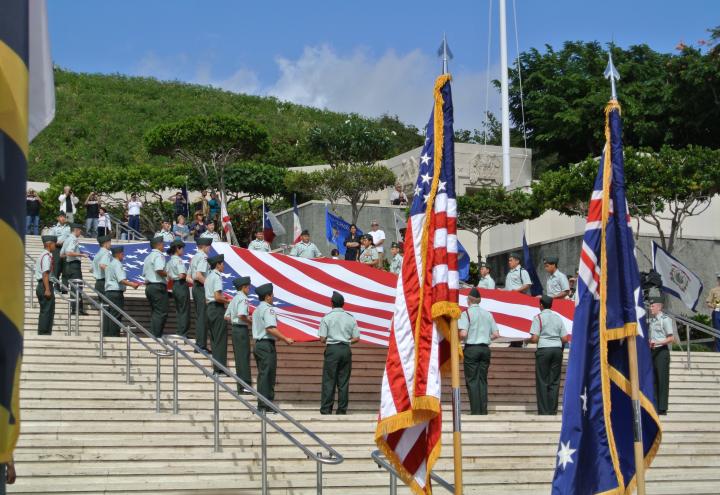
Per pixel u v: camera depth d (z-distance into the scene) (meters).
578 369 10.07
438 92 9.58
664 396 18.16
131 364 16.73
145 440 13.74
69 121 62.59
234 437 14.55
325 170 35.56
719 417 18.62
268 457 13.95
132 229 32.06
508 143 36.75
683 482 15.23
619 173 10.54
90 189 37.84
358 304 20.39
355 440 14.82
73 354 16.89
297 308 19.92
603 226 10.38
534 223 35.28
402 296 9.35
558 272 21.56
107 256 19.92
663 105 40.94
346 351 16.30
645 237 30.36
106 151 58.56
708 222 33.97
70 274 20.69
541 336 17.58
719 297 23.25
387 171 35.69
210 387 16.66
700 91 39.00
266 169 43.09
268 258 21.31
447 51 9.61
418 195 9.52
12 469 8.69
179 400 15.91
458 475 8.76
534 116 45.88
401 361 9.20
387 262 29.12
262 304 16.41
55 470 12.51
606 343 10.15
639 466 9.80
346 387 16.36
